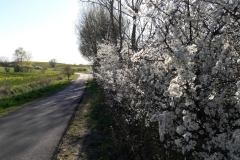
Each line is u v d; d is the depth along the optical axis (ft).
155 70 13.66
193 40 11.37
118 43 34.47
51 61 337.11
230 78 10.02
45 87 92.84
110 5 37.32
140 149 15.69
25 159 21.50
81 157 21.76
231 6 9.84
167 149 12.92
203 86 10.51
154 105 14.60
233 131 9.42
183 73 9.23
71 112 44.11
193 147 9.68
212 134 10.14
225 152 9.48
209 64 10.76
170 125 10.86
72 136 28.32
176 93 10.13
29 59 267.39
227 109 10.00
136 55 13.39
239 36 10.69
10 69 207.41
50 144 25.52
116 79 26.21
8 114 43.34
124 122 19.22
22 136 28.81
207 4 10.96
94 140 26.27
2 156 22.43
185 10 11.95
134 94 19.13
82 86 112.57
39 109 48.11
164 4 11.41
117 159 18.72
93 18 80.89
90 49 109.09
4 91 66.74
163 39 10.76
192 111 10.81
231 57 10.29
